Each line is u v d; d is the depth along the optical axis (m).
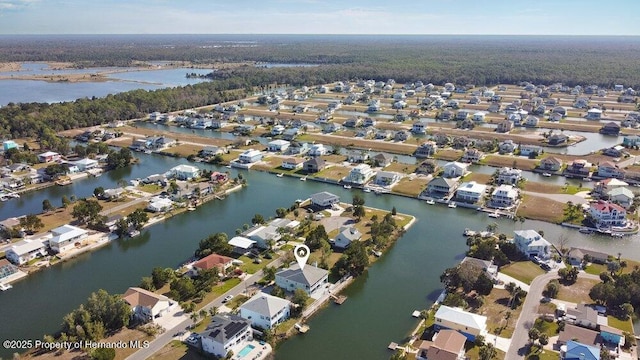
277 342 81.31
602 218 124.75
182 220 135.62
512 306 88.25
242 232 121.75
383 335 83.44
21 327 86.88
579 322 82.50
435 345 74.19
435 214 137.88
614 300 87.06
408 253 114.19
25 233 123.75
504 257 104.06
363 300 94.56
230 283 98.94
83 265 110.56
